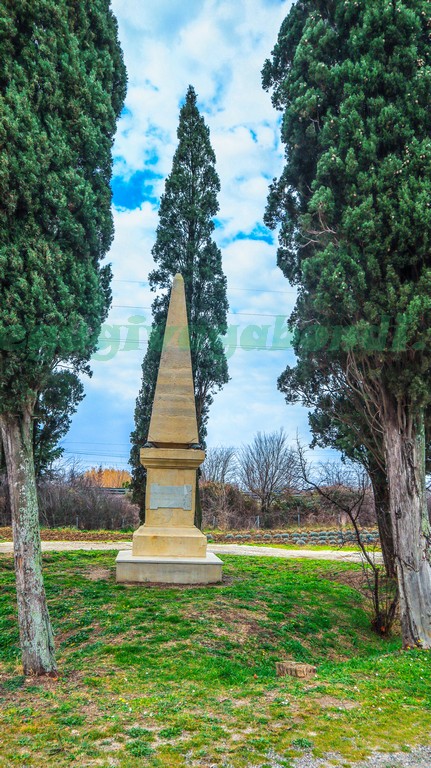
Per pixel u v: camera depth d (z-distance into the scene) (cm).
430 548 1005
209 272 2133
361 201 991
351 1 1062
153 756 521
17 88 823
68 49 888
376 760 533
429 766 527
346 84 1033
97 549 2098
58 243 846
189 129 2242
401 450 1016
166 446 1409
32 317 778
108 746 546
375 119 1006
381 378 1023
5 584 1305
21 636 792
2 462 1483
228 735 571
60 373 1437
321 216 1034
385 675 807
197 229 2181
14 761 516
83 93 908
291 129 1178
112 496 3753
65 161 866
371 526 3353
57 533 2955
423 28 1050
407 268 1001
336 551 2419
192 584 1296
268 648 958
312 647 1022
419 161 969
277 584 1394
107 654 864
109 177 1030
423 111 1003
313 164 1180
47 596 1160
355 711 651
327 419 1563
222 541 2980
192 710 645
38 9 851
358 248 1000
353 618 1231
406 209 948
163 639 923
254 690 727
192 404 1434
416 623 970
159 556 1340
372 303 970
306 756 533
